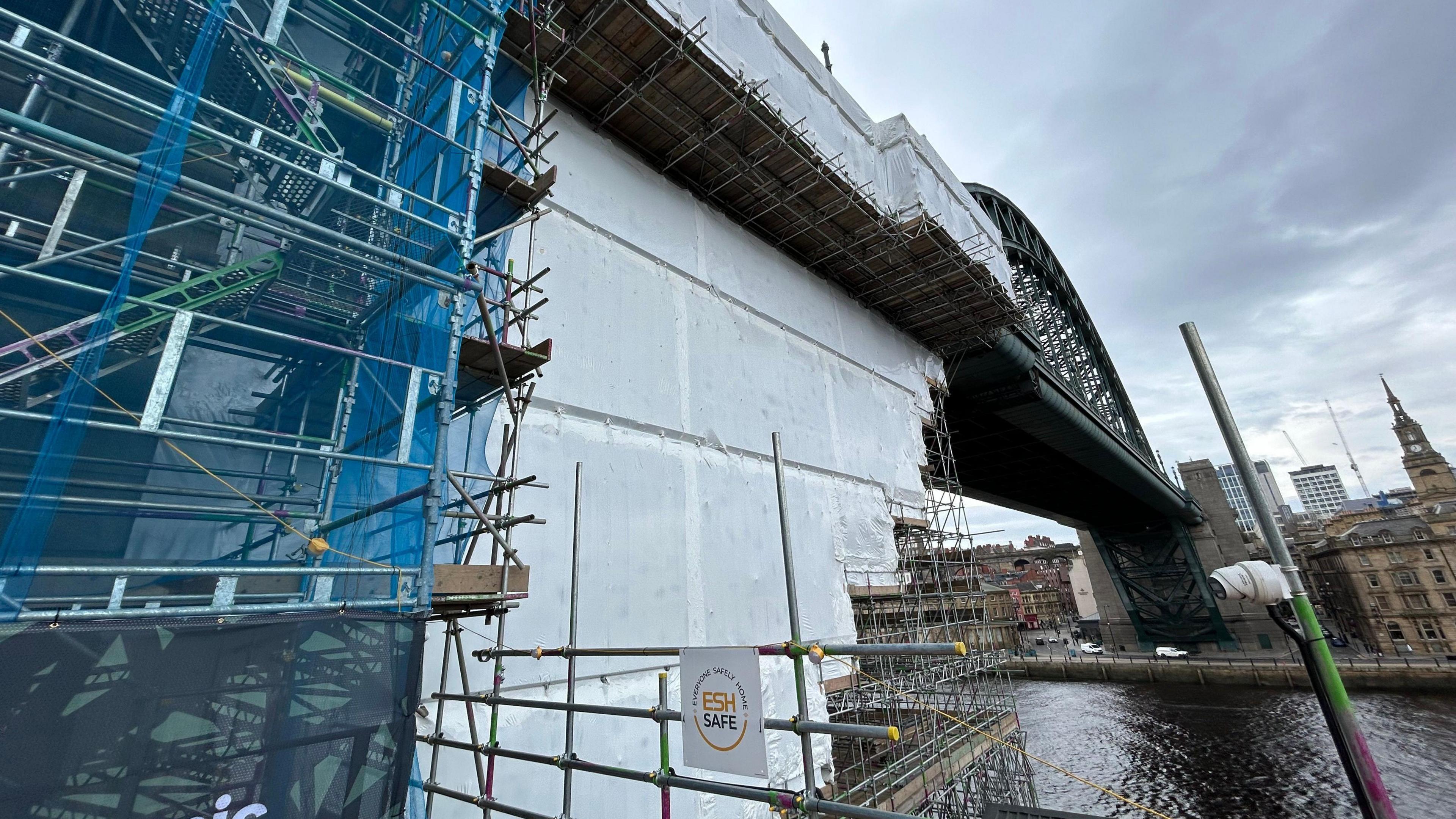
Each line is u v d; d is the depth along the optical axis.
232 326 4.29
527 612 7.52
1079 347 55.38
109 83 5.08
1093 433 38.31
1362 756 5.10
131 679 3.00
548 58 9.60
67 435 3.30
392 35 7.35
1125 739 41.25
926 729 14.39
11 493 3.26
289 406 6.14
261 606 3.58
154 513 5.07
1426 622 61.88
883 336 18.91
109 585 4.65
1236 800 30.02
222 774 3.11
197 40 4.53
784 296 14.66
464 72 6.93
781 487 4.34
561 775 7.28
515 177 6.92
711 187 13.21
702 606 9.82
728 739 3.97
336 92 6.38
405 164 6.75
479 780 5.35
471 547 6.15
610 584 8.55
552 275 9.12
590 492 8.70
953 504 18.61
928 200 16.48
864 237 15.20
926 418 19.80
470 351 6.09
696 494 10.41
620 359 9.81
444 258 5.72
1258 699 48.88
